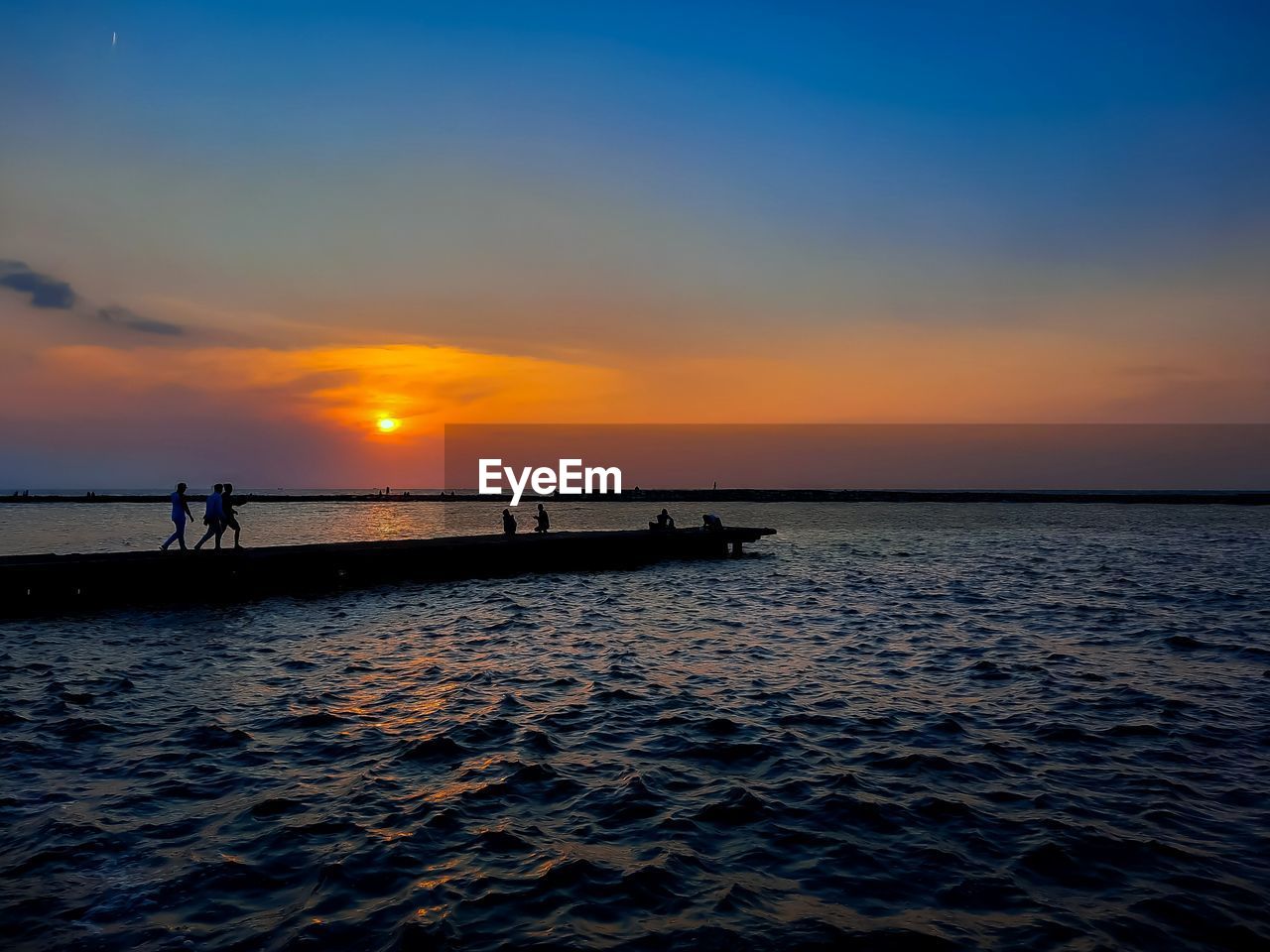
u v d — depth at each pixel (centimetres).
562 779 837
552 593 2436
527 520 9025
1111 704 1127
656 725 1034
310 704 1127
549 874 629
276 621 1870
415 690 1212
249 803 766
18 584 1945
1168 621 1828
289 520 8762
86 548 4178
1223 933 548
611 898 593
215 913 567
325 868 634
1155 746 946
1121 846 682
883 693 1198
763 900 593
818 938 542
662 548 3544
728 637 1691
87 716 1058
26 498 12850
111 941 530
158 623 1827
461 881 617
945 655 1473
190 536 5472
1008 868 644
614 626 1833
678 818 741
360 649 1541
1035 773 859
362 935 540
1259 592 2333
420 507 12988
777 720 1058
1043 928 555
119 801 768
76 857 649
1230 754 916
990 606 2128
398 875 627
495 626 1819
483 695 1183
